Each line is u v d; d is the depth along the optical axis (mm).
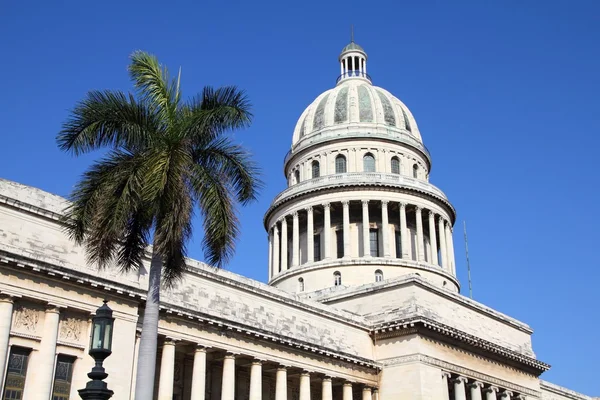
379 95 128250
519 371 98750
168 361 60156
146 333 38906
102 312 30375
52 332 51094
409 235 115062
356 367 80000
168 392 59219
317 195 113188
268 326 72000
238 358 68062
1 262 49094
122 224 38750
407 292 85000
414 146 123000
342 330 81062
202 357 63125
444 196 118312
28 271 50656
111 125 40938
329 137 120188
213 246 41125
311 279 107375
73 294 53219
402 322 81688
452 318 89438
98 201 39750
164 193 39312
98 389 28641
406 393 79375
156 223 39906
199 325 63562
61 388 51312
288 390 76750
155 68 42000
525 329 104625
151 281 39906
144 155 40500
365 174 112812
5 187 52281
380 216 114312
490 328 96875
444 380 82438
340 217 114062
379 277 105750
